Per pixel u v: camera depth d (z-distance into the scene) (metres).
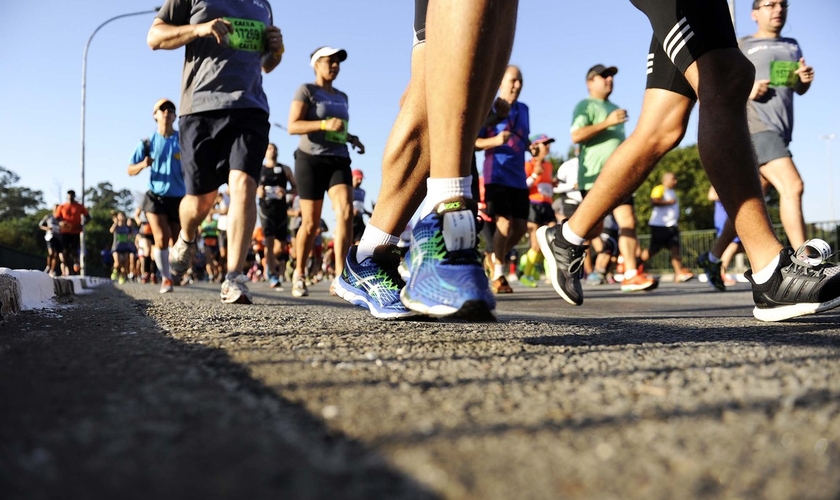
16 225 57.00
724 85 2.35
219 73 4.51
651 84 2.69
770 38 4.85
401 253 2.44
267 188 9.99
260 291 8.77
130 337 1.86
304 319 2.64
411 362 1.38
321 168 6.17
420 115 2.25
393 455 0.74
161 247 7.82
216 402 0.98
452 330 2.13
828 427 0.85
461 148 1.71
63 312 3.15
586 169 7.23
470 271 1.67
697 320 2.79
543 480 0.66
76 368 1.27
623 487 0.65
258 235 18.89
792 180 4.77
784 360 1.39
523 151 7.03
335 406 0.96
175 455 0.73
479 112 1.72
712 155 2.42
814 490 0.64
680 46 2.38
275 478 0.67
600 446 0.77
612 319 2.91
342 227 6.19
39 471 0.68
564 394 1.05
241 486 0.64
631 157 2.69
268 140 4.70
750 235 2.51
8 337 1.89
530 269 9.63
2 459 0.72
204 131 4.56
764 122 4.83
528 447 0.77
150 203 7.77
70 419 0.88
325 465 0.70
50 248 17.67
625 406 0.97
